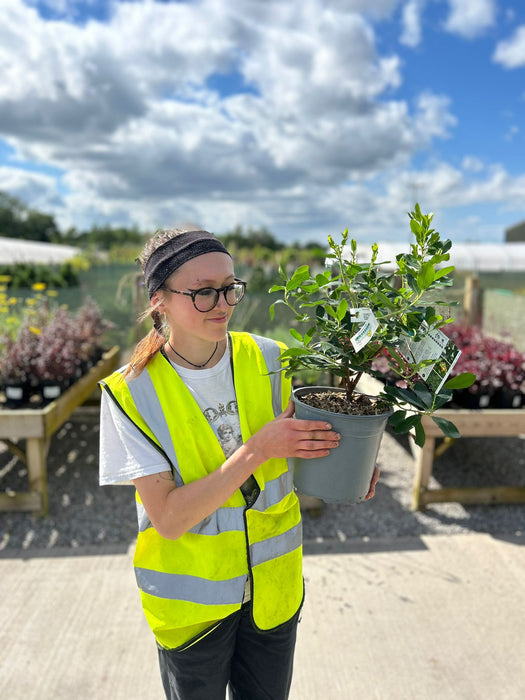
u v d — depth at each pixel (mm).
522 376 3791
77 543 2949
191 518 1033
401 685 1954
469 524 3203
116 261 17188
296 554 1219
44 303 5637
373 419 1053
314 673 2006
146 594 1139
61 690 1913
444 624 2287
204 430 1117
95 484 3754
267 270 8562
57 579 2586
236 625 1147
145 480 1063
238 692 1288
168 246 1047
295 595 1205
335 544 2947
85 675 1982
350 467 1096
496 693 1924
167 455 1074
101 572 2648
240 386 1168
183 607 1099
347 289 1118
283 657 1216
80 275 10477
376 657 2090
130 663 2045
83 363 4605
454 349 969
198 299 1025
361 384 4180
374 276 1128
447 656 2100
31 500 3207
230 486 1031
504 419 3305
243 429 1151
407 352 1083
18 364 3729
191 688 1153
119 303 6715
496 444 4629
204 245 1037
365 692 1922
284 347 1307
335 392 1291
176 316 1064
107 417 1113
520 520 3252
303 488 1165
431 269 969
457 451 4457
